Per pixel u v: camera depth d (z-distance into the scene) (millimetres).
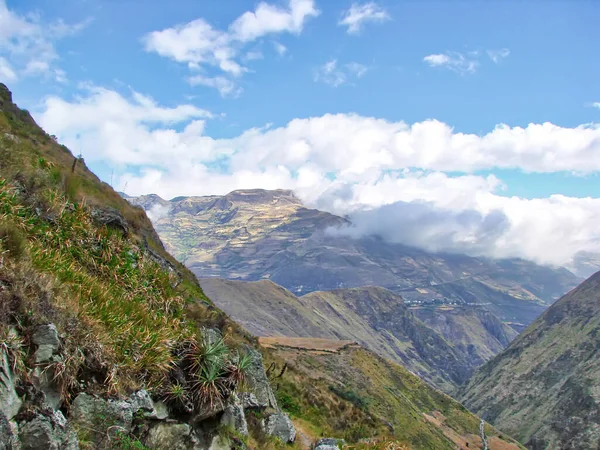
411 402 125875
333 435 23844
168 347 9688
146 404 8305
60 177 15367
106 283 11258
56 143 28234
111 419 7504
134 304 10586
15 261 7820
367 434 29062
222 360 10922
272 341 143125
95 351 7926
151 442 8328
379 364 147625
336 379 100312
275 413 14906
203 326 13203
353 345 156500
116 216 15922
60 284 8484
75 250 11531
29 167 13531
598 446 174875
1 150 13062
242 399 12875
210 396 9789
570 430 191875
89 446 6996
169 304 12750
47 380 6895
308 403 29484
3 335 6395
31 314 7047
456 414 135250
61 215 12211
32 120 30281
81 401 7273
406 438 79625
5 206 10242
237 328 19391
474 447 112688
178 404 9320
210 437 9898
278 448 13336
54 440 6309
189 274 24922
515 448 121188
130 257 13352
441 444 92500
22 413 6238
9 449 5746
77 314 8086
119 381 8148
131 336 9117
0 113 23469
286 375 32938
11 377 6266
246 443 11086
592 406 197250
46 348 6957
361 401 79062
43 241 10555
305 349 132875
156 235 25844
